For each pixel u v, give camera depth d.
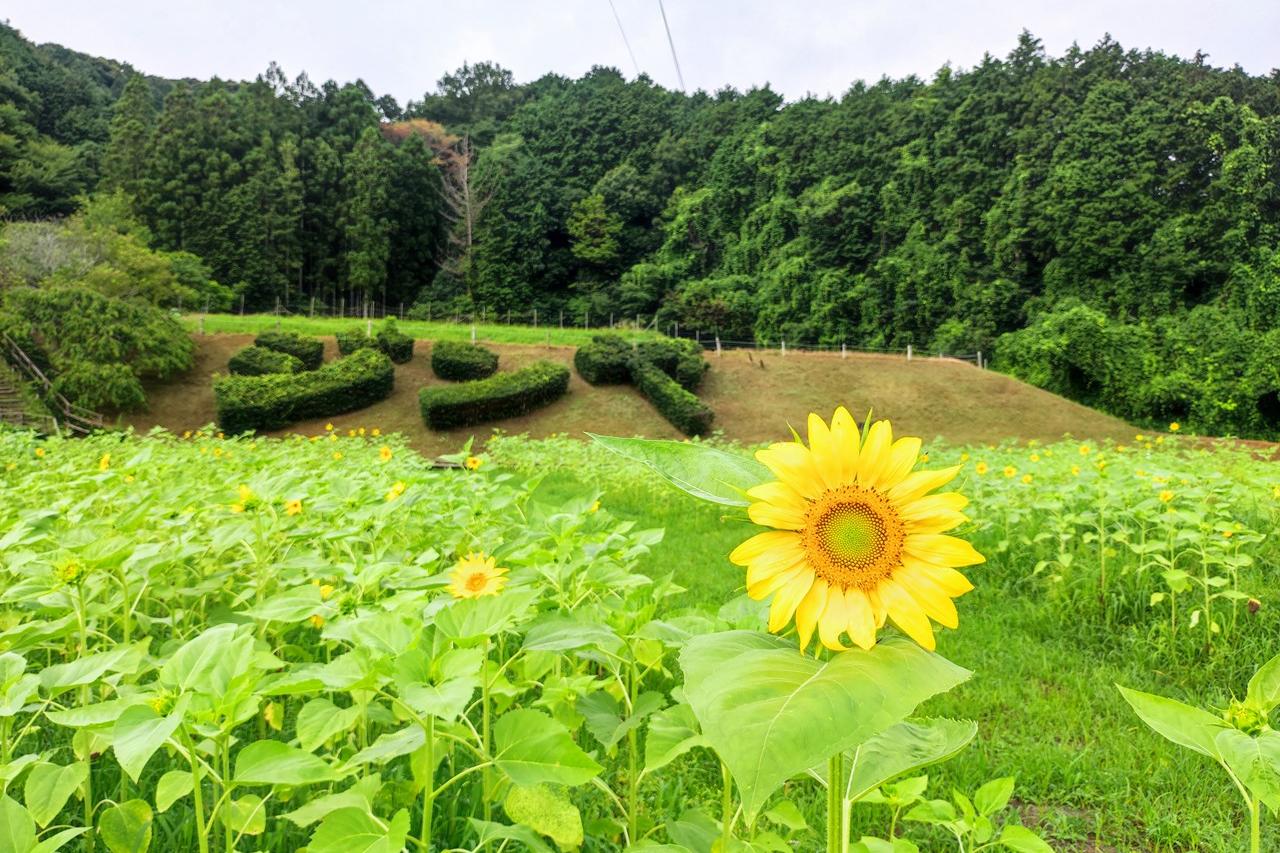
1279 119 36.84
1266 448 19.48
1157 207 37.16
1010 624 4.52
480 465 4.22
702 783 2.55
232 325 30.53
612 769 2.54
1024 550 5.50
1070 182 38.94
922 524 0.85
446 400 22.03
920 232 45.91
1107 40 44.91
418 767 1.80
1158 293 36.06
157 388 23.86
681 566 5.96
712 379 26.59
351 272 51.78
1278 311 33.06
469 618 1.50
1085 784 2.75
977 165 44.53
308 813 1.47
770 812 1.71
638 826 2.10
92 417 21.16
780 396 25.55
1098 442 19.34
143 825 1.57
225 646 1.41
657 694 1.84
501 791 1.86
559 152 66.00
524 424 23.08
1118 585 4.41
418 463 6.24
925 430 23.19
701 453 0.99
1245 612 4.02
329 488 3.72
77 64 73.62
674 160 62.59
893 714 0.68
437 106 80.56
